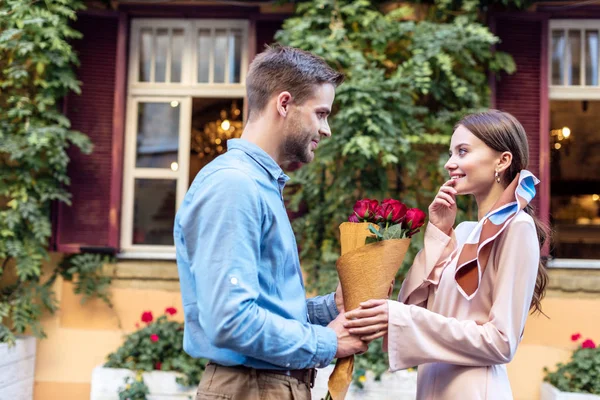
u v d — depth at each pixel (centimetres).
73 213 473
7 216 435
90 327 470
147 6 485
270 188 171
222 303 153
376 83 430
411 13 457
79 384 466
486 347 179
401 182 458
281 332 160
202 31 497
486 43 450
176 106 496
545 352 456
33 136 429
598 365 420
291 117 176
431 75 457
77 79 476
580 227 512
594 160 510
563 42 484
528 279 181
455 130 206
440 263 204
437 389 191
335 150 438
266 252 168
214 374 172
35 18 425
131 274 473
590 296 459
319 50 436
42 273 469
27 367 449
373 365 418
